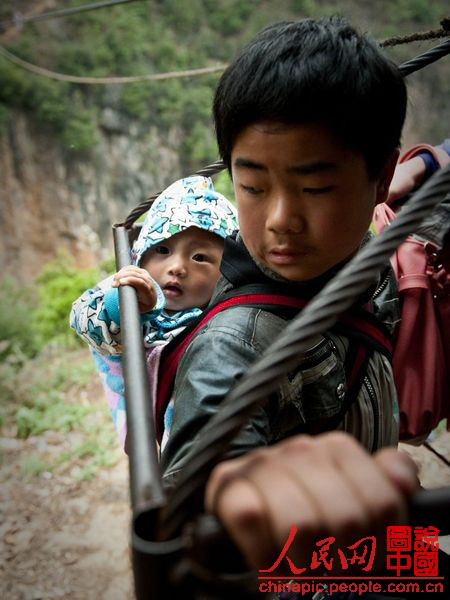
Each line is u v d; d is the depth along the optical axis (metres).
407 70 1.30
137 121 20.64
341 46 0.80
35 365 7.31
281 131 0.76
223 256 0.96
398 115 0.85
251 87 0.77
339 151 0.77
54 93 18.38
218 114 0.88
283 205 0.79
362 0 26.33
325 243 0.81
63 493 4.84
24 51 18.59
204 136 21.62
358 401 0.99
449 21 1.32
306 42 0.80
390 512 0.39
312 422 0.93
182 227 1.47
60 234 19.09
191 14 23.22
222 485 0.41
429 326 1.33
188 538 0.41
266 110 0.75
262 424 0.78
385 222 1.47
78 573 4.08
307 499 0.39
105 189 20.02
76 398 6.36
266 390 0.45
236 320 0.86
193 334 0.98
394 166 0.95
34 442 5.58
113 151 20.27
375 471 0.41
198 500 0.43
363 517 0.39
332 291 0.49
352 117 0.77
